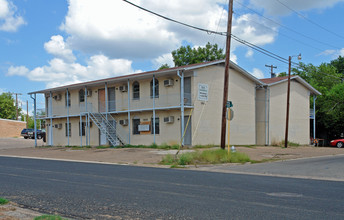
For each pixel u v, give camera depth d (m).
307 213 6.08
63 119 34.09
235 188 8.84
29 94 34.69
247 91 29.34
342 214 6.01
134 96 28.50
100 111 30.80
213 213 6.11
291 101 33.72
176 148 23.95
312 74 47.78
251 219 5.68
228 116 17.02
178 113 25.06
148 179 10.63
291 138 33.41
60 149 28.30
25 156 23.30
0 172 12.74
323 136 42.47
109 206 6.79
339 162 16.62
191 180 10.41
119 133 29.03
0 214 5.96
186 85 25.33
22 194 8.13
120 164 16.69
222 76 27.11
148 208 6.56
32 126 92.06
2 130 58.41
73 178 10.90
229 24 18.33
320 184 9.73
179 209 6.45
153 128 26.73
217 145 25.94
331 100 38.75
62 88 32.47
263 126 30.67
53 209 6.62
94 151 24.47
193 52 48.12
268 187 9.04
